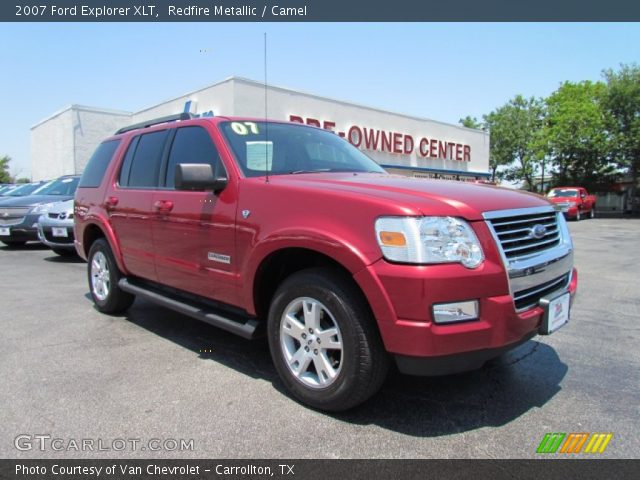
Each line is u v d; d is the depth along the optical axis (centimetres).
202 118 390
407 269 236
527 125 4538
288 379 296
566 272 312
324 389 274
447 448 245
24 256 1003
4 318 490
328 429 263
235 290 326
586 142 3644
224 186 336
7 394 305
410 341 236
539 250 288
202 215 349
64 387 316
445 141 2753
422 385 323
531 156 4472
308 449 243
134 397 302
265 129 391
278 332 300
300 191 288
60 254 991
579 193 2695
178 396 304
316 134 429
